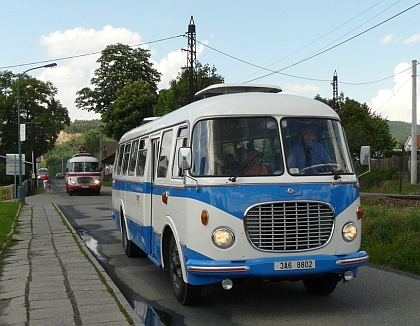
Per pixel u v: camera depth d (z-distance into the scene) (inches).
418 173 1649.9
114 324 252.5
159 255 341.1
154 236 358.0
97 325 251.0
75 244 533.0
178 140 311.1
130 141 477.1
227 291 335.9
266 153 279.3
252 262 262.2
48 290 323.9
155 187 355.6
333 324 261.6
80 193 1654.8
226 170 273.1
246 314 283.1
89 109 2078.0
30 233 633.0
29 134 2662.4
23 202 1198.9
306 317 275.1
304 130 288.7
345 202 279.3
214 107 286.0
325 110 298.7
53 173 6058.1
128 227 468.1
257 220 265.4
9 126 2677.2
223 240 263.6
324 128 292.8
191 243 272.8
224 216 264.7
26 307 285.3
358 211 284.0
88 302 294.0
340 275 287.9
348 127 2048.5
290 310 289.7
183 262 284.8
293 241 267.1
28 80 2701.8
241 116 284.8
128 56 2055.9
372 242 467.5
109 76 2028.8
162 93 1793.8
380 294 323.9
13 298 307.3
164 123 352.5
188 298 296.2
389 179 1721.2
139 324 252.5
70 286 334.3
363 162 298.0
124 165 498.0
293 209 268.8
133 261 462.9
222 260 263.3
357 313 281.6
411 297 315.6
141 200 399.2
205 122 284.2
